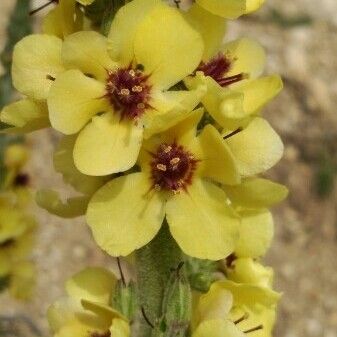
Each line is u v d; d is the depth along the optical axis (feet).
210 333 0.34
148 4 0.32
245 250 0.38
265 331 0.37
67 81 0.32
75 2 0.34
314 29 1.14
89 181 0.36
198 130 0.34
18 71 0.34
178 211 0.34
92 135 0.33
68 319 0.37
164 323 0.35
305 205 1.02
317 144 1.06
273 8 1.16
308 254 0.99
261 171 0.35
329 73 1.11
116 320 0.34
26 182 0.63
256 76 0.37
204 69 0.35
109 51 0.33
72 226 0.95
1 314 0.80
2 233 0.61
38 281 0.90
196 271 0.38
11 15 0.61
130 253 0.37
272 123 1.06
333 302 0.96
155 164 0.34
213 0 0.33
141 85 0.33
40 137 0.99
